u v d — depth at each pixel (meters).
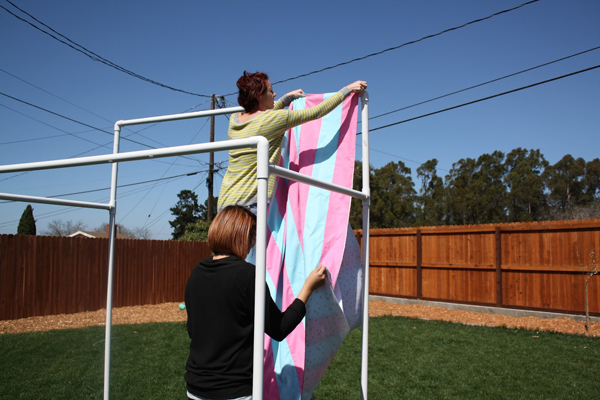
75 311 9.29
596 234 7.85
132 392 4.18
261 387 1.40
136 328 7.41
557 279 8.34
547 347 6.04
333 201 2.26
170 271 11.81
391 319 8.31
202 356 1.52
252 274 1.55
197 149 1.61
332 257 2.09
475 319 8.48
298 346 2.01
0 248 8.13
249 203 2.00
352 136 2.30
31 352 5.69
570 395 4.18
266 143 1.48
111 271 2.79
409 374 4.81
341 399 4.02
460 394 4.20
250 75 2.15
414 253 10.77
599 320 7.70
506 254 9.09
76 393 4.12
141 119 3.05
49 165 1.95
